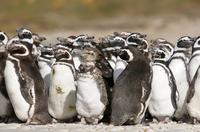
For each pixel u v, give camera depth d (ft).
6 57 58.54
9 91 56.80
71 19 205.77
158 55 58.54
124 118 55.36
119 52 58.03
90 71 55.88
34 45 62.13
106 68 58.34
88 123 57.47
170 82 58.03
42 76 62.95
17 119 59.72
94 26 197.36
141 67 56.59
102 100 56.18
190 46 62.69
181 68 60.85
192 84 57.31
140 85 55.77
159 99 57.67
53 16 205.46
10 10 202.80
